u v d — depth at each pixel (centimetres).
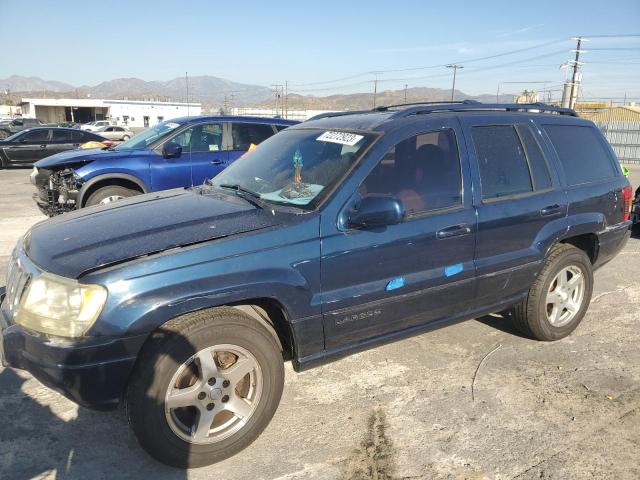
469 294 372
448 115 378
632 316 505
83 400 258
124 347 256
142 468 285
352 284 317
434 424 326
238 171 398
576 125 462
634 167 3006
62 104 8369
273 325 324
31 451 296
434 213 349
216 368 277
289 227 299
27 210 1009
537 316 424
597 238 455
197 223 302
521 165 404
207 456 282
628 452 300
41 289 264
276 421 329
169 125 831
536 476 280
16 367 271
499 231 378
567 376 386
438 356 417
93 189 760
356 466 288
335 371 393
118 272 259
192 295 267
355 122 375
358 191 321
